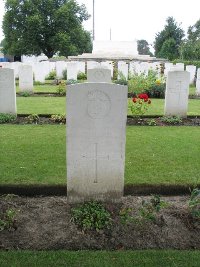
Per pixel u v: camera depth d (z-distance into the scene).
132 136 8.02
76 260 3.44
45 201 4.72
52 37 42.44
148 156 6.48
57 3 44.16
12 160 6.08
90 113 4.24
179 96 10.16
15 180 5.18
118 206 4.51
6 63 23.27
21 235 3.88
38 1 42.19
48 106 12.20
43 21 42.00
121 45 35.97
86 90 4.16
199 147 7.19
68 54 43.44
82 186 4.52
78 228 4.01
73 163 4.41
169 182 5.22
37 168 5.69
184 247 3.77
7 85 9.85
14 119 9.71
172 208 4.49
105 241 3.82
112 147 4.39
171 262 3.43
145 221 4.13
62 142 7.32
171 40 44.44
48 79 24.78
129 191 5.05
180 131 8.68
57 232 3.95
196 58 33.72
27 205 4.57
